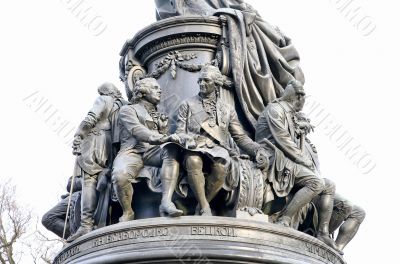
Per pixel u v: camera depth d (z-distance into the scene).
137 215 6.61
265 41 7.69
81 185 7.16
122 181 6.40
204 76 6.75
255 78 7.42
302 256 6.14
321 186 6.68
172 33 7.52
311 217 7.01
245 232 5.98
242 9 7.77
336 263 6.58
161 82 7.48
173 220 5.95
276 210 6.72
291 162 6.74
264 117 7.00
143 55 7.76
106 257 5.84
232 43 7.36
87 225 6.72
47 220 7.47
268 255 5.87
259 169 6.59
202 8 7.98
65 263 6.27
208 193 6.39
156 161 6.58
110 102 7.22
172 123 7.14
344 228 7.12
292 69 7.72
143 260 5.77
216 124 6.69
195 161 6.27
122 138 6.83
